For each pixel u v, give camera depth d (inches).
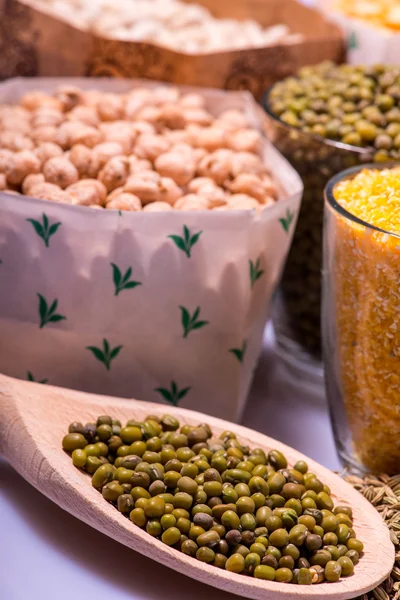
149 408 12.9
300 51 16.8
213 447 12.4
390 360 12.4
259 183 13.9
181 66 16.4
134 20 18.3
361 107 14.5
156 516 11.6
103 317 13.2
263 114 15.1
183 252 12.9
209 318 13.3
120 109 15.0
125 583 11.8
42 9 16.1
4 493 12.6
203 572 11.3
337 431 13.4
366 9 18.9
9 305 13.3
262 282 13.6
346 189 12.9
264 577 11.4
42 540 12.1
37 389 12.7
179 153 14.0
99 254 12.9
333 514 11.9
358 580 11.5
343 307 12.7
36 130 14.3
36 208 12.8
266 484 11.9
